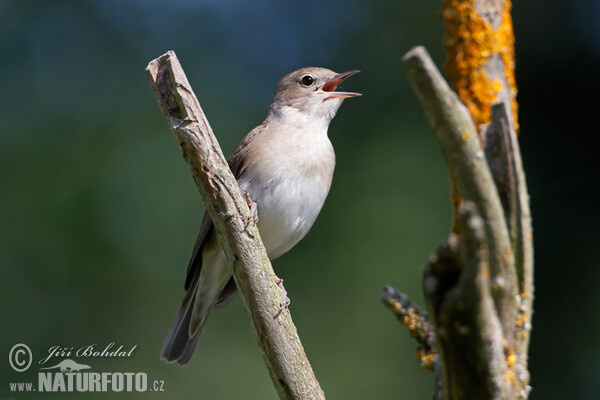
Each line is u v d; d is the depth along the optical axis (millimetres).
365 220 11008
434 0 12016
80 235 11539
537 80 11070
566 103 10883
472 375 3434
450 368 3455
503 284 3500
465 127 3416
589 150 10562
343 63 12211
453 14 3951
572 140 10672
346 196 11250
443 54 11750
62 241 11438
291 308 10789
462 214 3121
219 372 10953
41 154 11984
